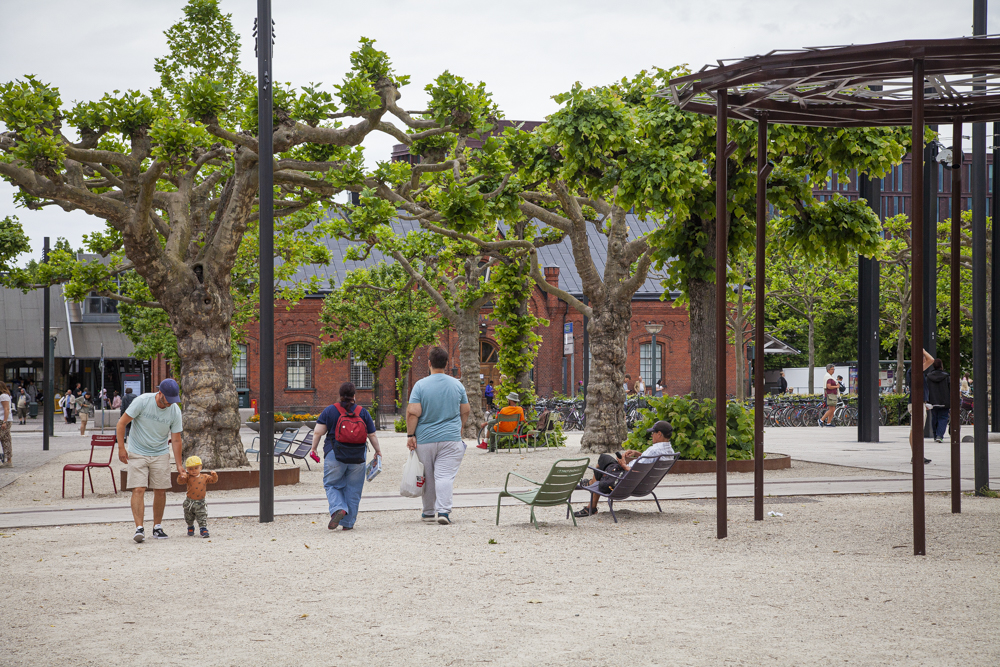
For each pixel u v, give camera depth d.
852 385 40.75
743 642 4.84
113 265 20.66
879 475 14.17
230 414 14.38
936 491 11.93
